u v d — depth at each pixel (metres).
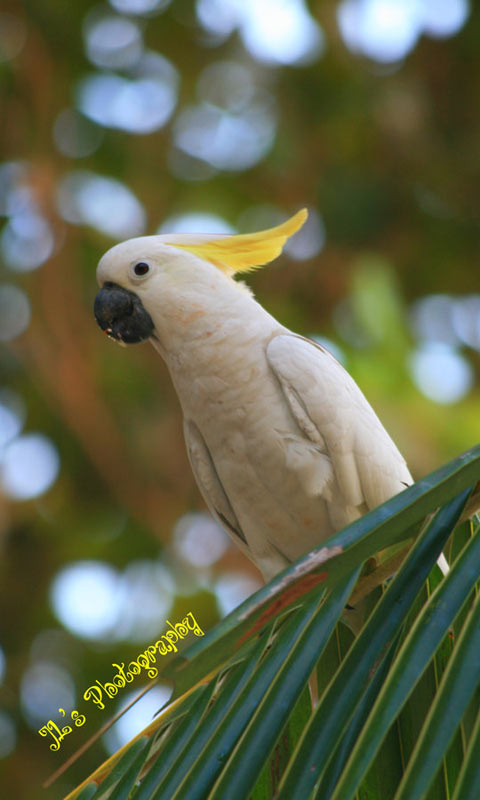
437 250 14.73
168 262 6.21
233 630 2.98
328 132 14.73
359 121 14.62
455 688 2.78
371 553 3.17
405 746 3.81
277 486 5.96
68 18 14.47
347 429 5.90
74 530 14.35
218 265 6.43
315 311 14.60
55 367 14.20
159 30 14.65
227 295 6.16
